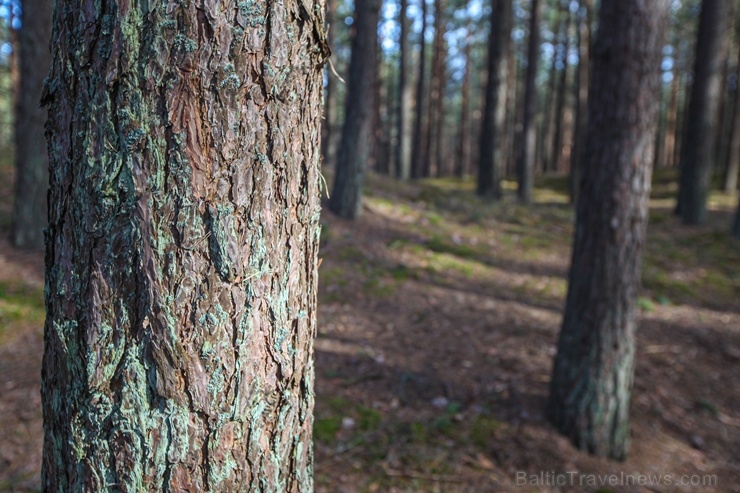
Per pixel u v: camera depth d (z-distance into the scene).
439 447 3.68
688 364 5.29
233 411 1.18
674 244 9.88
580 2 14.30
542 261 8.42
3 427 3.66
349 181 8.92
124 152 1.08
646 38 3.36
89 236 1.11
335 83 15.78
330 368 4.79
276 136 1.17
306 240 1.29
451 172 37.28
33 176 6.68
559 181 20.50
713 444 4.09
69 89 1.11
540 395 4.34
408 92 17.97
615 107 3.48
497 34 12.01
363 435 3.77
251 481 1.24
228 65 1.09
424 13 19.27
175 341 1.12
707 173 11.20
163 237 1.10
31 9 6.45
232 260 1.14
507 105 22.42
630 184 3.55
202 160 1.10
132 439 1.13
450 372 4.79
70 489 1.19
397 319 6.04
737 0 17.33
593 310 3.70
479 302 6.62
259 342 1.20
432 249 8.28
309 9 1.19
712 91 10.91
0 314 5.23
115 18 1.05
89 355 1.13
